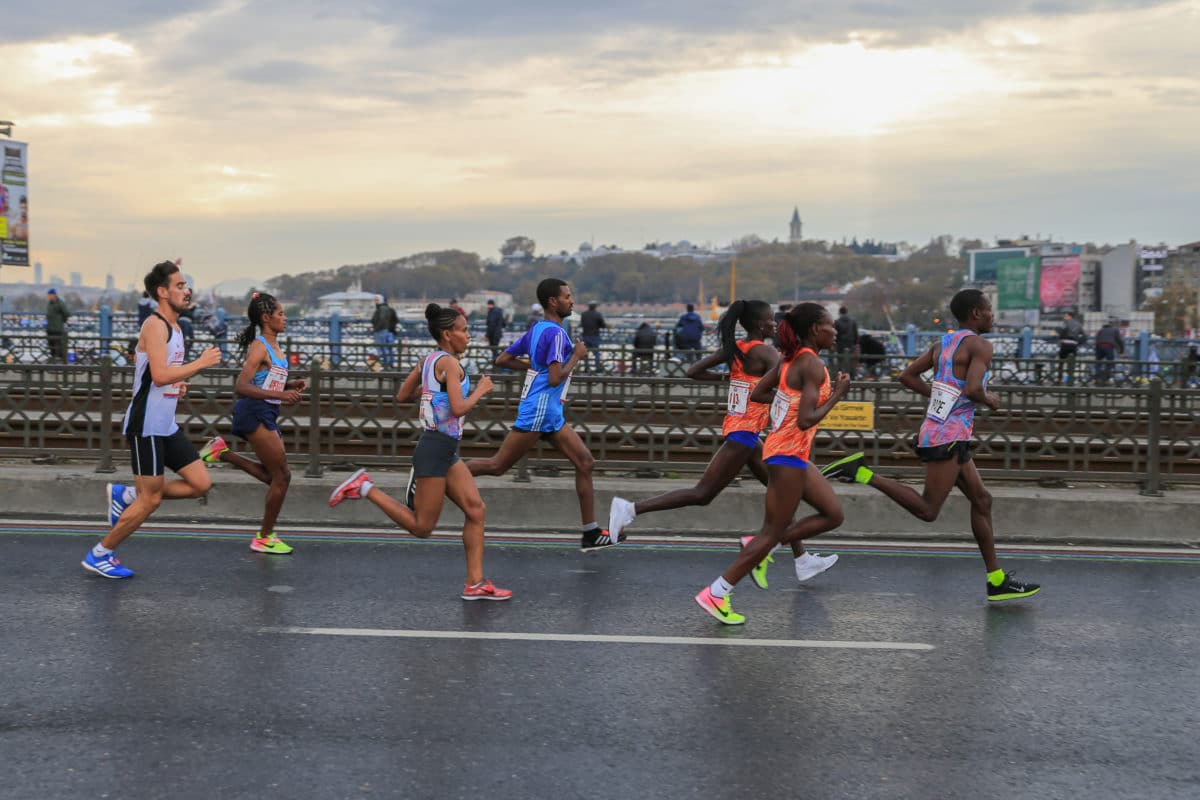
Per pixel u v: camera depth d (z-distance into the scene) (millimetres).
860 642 6281
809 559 7602
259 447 7969
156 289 7078
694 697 5277
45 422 9875
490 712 5000
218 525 9203
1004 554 8844
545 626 6457
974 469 7219
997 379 19875
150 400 7156
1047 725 5023
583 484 8359
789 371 6406
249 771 4289
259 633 6145
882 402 10242
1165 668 5922
